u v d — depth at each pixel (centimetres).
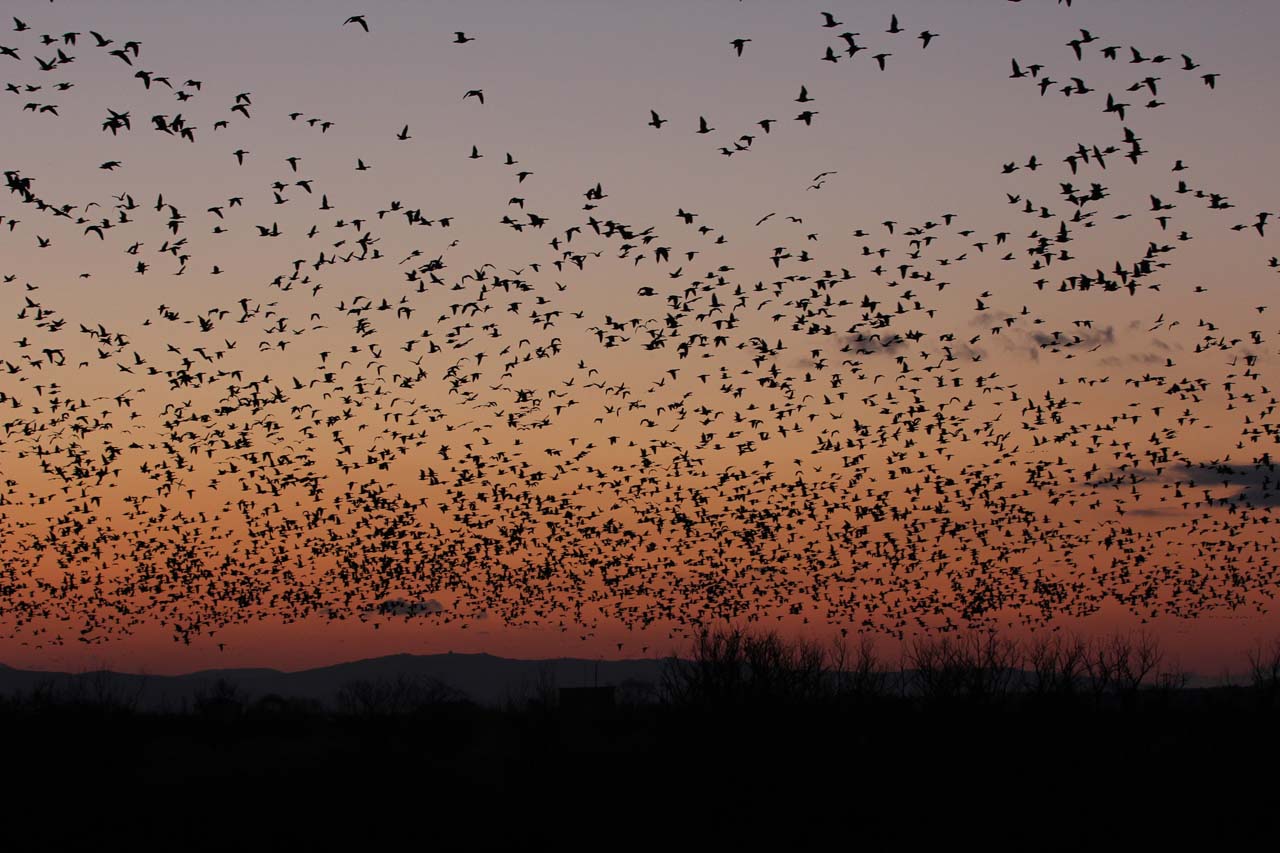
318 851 5438
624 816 5731
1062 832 5250
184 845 5544
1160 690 6384
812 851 5116
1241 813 5369
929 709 6112
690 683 6106
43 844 5478
